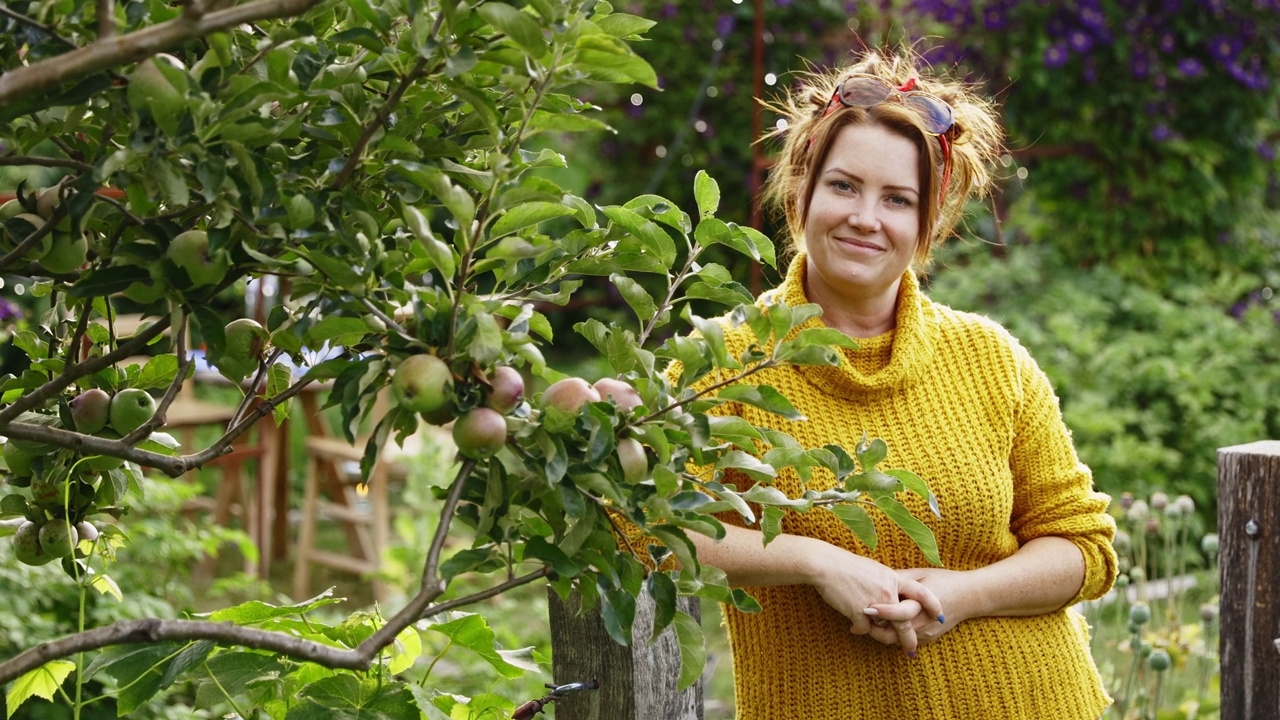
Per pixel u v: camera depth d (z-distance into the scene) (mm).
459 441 1081
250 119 1033
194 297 1143
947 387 1824
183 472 1260
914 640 1674
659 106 7277
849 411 1778
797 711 1798
